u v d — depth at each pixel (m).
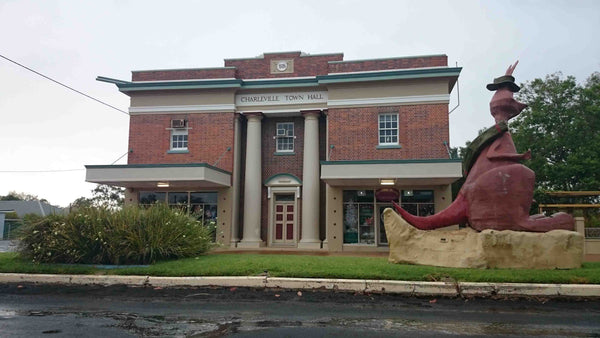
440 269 10.52
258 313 7.70
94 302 8.66
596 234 19.31
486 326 6.87
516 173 11.72
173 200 22.55
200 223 14.20
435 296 9.24
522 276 9.75
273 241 22.61
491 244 11.03
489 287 9.27
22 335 6.23
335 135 21.39
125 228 12.00
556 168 26.56
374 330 6.59
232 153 22.28
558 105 28.23
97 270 11.17
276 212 22.97
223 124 22.56
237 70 23.52
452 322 7.12
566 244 11.00
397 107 21.08
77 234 12.02
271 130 23.67
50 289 10.00
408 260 11.71
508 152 12.17
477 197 11.93
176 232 12.70
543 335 6.38
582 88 28.03
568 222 11.66
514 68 12.86
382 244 20.66
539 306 8.38
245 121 23.72
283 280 9.90
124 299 8.94
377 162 18.75
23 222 12.80
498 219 11.55
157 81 22.89
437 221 12.41
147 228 12.15
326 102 22.28
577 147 27.09
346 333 6.41
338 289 9.66
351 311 7.90
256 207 22.22
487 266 10.97
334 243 20.62
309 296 9.16
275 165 23.31
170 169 20.06
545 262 10.95
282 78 23.05
